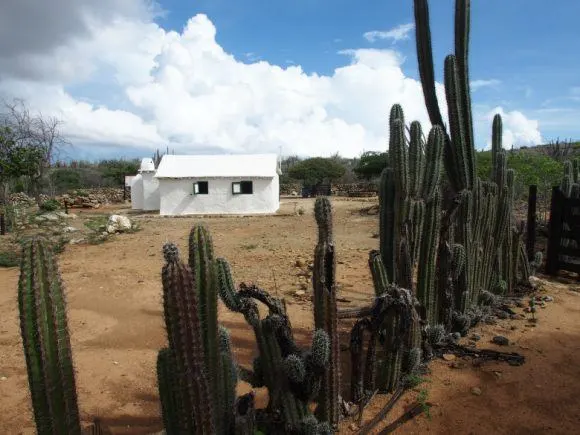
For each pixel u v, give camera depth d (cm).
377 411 367
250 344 520
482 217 592
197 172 2188
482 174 1388
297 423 282
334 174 4341
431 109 551
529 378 419
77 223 1614
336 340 306
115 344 529
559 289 713
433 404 377
